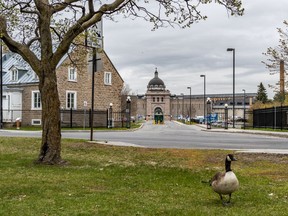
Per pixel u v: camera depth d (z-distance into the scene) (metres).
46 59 13.56
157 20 14.68
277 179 11.02
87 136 28.98
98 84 51.59
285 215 7.10
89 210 7.36
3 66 55.16
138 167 13.18
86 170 12.65
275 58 36.97
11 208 7.46
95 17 14.08
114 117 53.56
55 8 13.96
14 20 15.56
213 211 7.35
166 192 9.27
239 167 13.16
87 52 18.44
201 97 166.88
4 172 11.98
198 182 10.62
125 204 7.88
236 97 161.88
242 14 13.87
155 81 165.38
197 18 14.58
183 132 40.31
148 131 42.56
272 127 44.97
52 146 13.88
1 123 42.88
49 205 7.74
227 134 36.31
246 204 8.02
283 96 42.88
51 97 13.73
